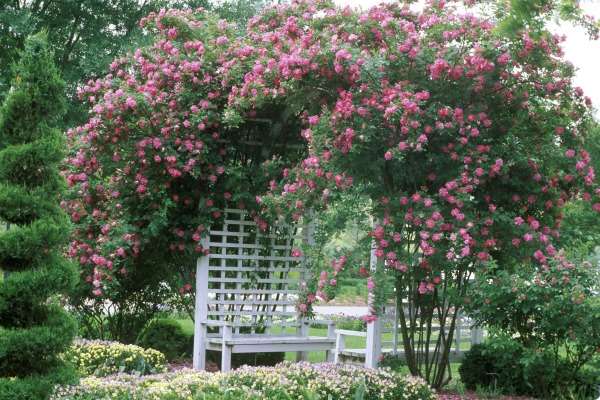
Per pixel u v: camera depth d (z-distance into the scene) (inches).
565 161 287.1
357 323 457.4
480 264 269.9
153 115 328.5
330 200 279.1
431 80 274.5
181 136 331.6
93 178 357.1
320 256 285.0
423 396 238.1
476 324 281.0
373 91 268.8
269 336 341.7
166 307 396.8
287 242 350.6
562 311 252.4
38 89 211.0
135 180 338.3
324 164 277.6
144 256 355.3
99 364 275.0
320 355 401.7
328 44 271.7
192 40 344.5
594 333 247.0
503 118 284.7
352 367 253.9
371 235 271.6
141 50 349.1
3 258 204.8
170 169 324.8
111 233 334.6
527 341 268.7
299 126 344.5
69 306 365.1
